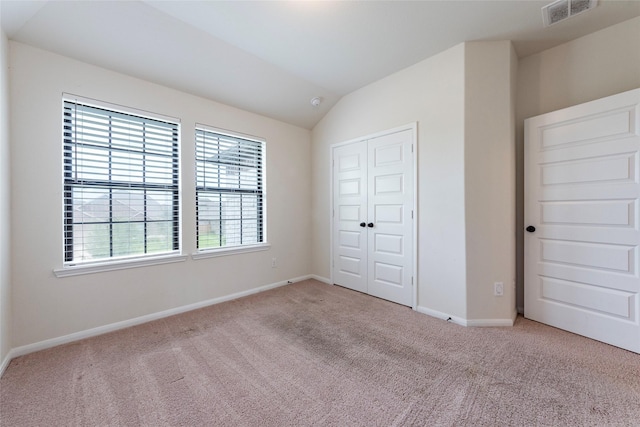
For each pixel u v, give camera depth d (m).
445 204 2.51
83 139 2.20
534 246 2.39
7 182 1.79
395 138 2.90
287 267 3.71
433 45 2.40
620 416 1.33
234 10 1.98
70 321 2.11
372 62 2.69
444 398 1.47
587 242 2.10
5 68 1.77
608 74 2.16
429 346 2.03
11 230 1.86
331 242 3.71
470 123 2.35
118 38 2.09
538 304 2.39
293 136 3.77
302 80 3.04
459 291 2.42
